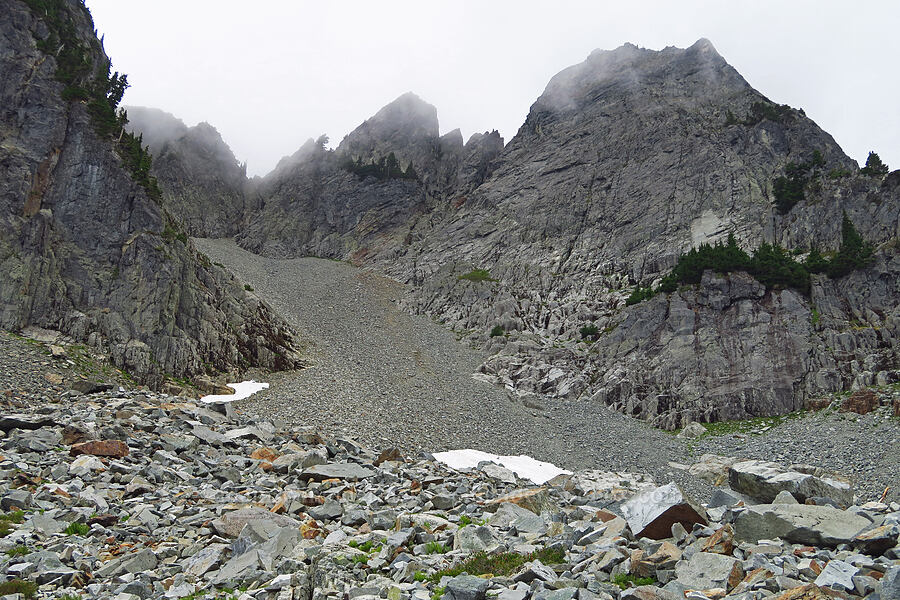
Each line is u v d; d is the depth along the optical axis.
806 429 66.62
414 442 58.03
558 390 83.75
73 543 19.36
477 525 19.83
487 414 71.31
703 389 78.31
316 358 88.50
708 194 115.50
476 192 156.75
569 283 111.38
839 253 86.94
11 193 67.19
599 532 16.45
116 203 73.56
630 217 120.12
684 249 106.88
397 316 118.12
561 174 141.88
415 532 18.55
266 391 69.19
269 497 24.97
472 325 109.81
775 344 79.88
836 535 14.17
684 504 16.28
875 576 11.87
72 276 68.12
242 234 185.38
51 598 15.45
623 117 144.50
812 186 104.50
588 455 62.03
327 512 22.59
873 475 52.53
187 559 18.53
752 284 86.88
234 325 80.06
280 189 198.50
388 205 176.88
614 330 91.06
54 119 73.81
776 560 13.01
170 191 185.12
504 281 119.88
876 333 77.62
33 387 50.12
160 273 71.12
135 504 23.61
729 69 148.38
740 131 125.50
